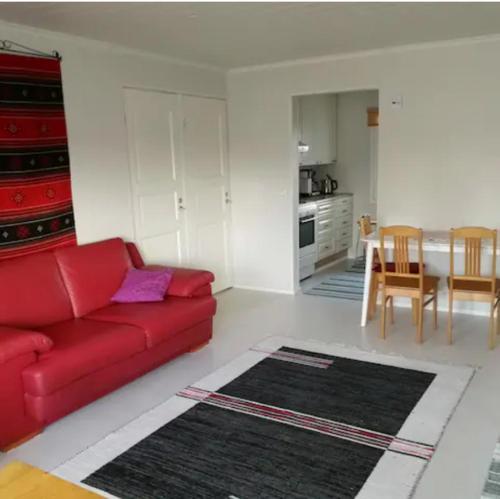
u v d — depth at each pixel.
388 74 4.80
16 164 3.61
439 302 4.96
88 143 4.15
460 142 4.61
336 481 2.48
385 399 3.25
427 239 4.39
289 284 5.69
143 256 4.76
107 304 3.92
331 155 7.26
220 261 5.77
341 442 2.79
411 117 4.77
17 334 2.83
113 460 2.69
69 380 2.95
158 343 3.59
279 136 5.45
